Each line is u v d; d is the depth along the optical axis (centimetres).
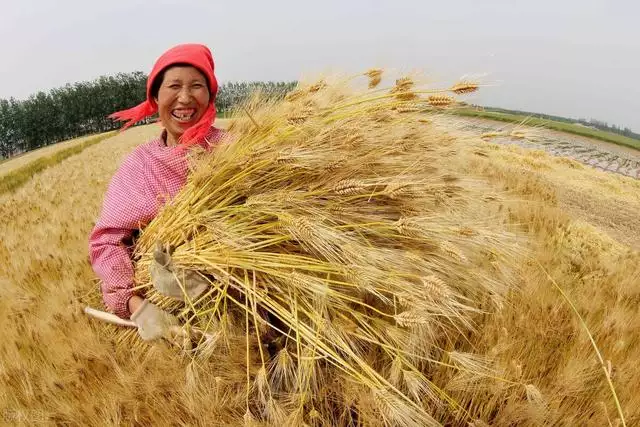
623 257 442
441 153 236
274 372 207
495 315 242
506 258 249
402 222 201
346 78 237
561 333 250
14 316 279
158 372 206
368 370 183
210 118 257
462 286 233
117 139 3058
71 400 211
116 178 252
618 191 1055
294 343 220
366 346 216
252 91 240
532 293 283
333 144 214
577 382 211
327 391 204
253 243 217
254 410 198
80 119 10569
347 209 214
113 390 209
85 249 408
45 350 245
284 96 237
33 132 10619
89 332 244
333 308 212
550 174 1139
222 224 217
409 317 182
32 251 424
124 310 239
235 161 216
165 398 205
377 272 197
